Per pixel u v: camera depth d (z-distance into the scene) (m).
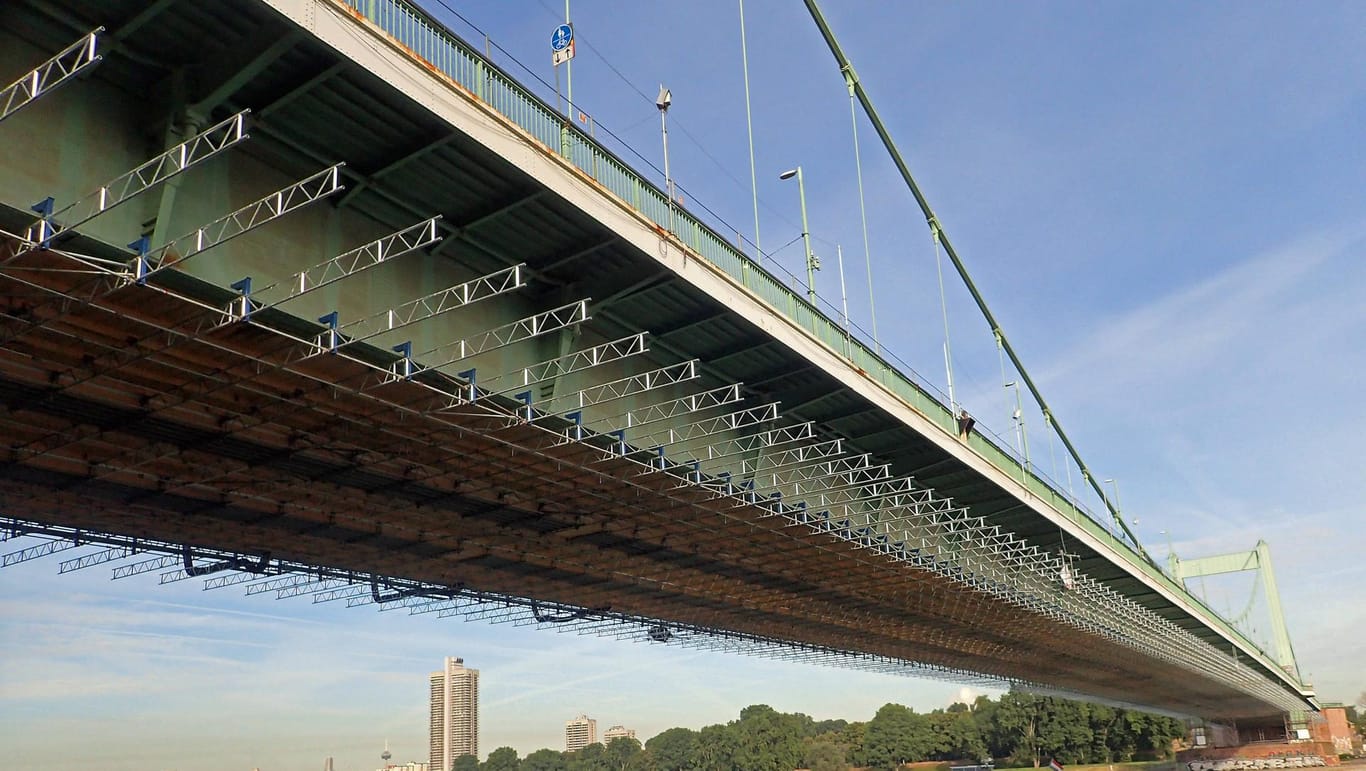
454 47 17.47
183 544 29.95
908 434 33.59
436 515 28.45
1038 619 52.88
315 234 18.02
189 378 18.83
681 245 22.31
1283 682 118.38
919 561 37.12
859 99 46.06
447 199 19.16
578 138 20.14
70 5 14.54
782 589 42.25
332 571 34.62
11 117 13.47
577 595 41.19
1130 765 137.00
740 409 29.48
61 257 14.40
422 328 19.80
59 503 24.86
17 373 17.67
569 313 22.62
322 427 21.70
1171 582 69.25
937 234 51.16
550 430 22.20
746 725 160.38
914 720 156.12
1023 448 56.34
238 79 15.38
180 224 15.73
